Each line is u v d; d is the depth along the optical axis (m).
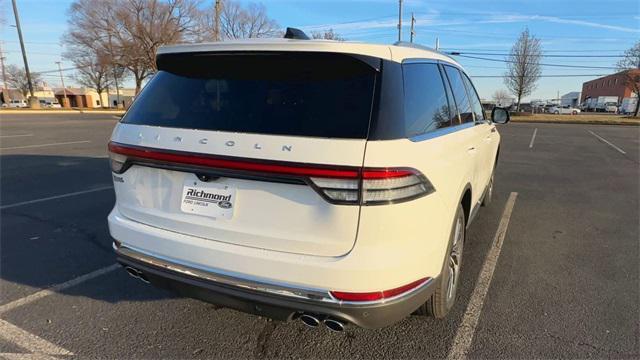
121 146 2.55
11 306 3.14
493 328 2.89
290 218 2.11
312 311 2.11
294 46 2.20
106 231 4.71
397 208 2.03
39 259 3.96
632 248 4.38
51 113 37.16
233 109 2.28
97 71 58.06
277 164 2.04
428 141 2.36
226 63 2.43
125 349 2.66
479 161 3.85
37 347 2.67
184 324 2.93
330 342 2.74
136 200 2.57
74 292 3.36
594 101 85.81
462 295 3.35
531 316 3.04
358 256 2.03
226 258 2.23
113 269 3.77
